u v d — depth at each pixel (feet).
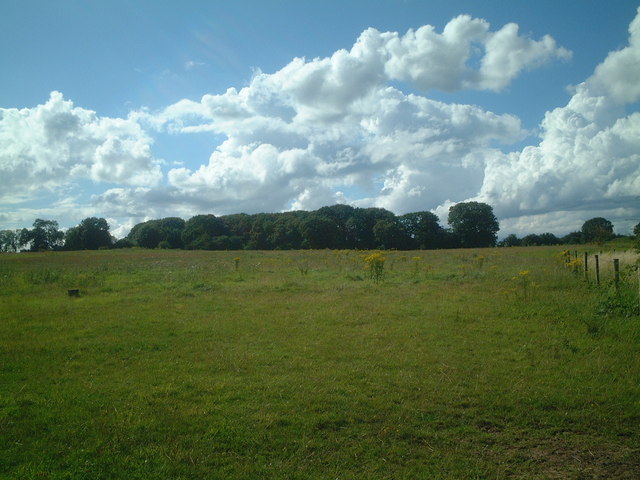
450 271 70.08
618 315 32.99
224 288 54.03
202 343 28.84
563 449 15.57
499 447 15.67
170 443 15.74
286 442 15.85
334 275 67.36
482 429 16.96
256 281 61.31
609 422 17.25
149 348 27.71
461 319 34.35
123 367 24.18
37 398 19.69
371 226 265.95
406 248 250.57
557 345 27.14
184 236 258.37
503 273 61.87
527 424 17.26
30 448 15.39
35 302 45.11
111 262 114.01
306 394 20.03
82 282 60.59
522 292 44.75
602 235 147.33
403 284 55.06
